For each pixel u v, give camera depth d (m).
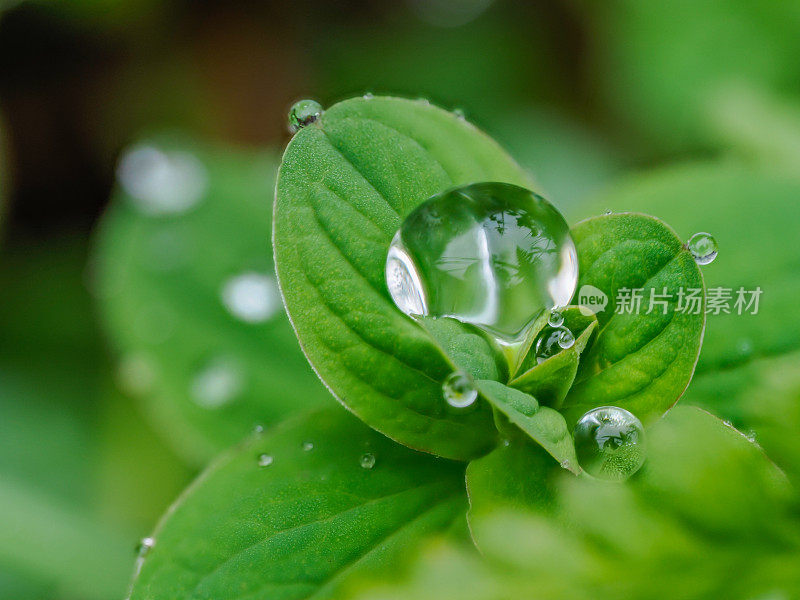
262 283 0.08
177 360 0.08
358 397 0.07
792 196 0.08
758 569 0.07
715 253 0.07
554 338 0.07
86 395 0.10
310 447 0.07
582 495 0.07
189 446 0.08
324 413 0.07
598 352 0.07
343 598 0.07
